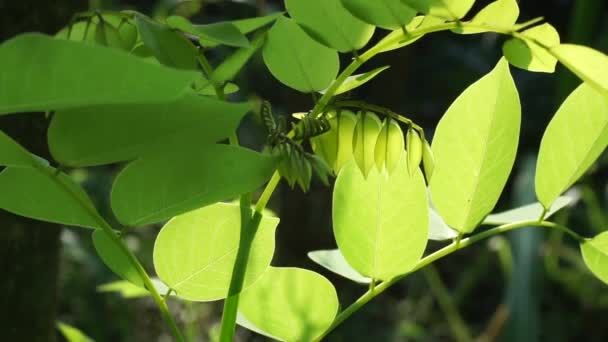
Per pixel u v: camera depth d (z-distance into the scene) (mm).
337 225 583
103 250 562
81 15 536
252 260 565
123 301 1570
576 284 1800
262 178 534
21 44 468
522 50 545
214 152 529
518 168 2266
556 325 1786
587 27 1547
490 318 1938
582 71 521
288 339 594
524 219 614
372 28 556
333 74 569
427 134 2459
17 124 681
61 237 732
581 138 589
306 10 553
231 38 535
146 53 556
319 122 550
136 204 540
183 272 568
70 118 505
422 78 2637
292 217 1480
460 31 547
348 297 1775
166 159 531
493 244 1705
